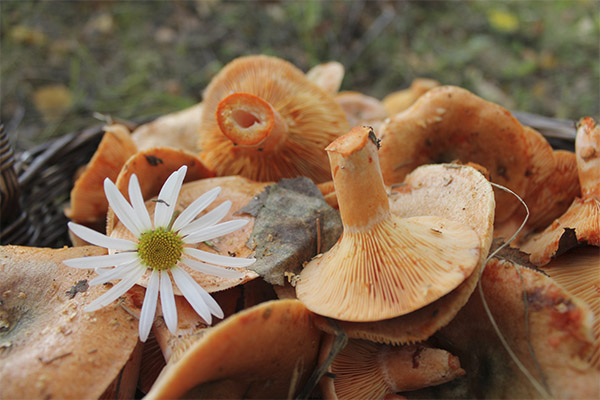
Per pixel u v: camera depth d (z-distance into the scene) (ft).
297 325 0.58
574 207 0.72
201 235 0.64
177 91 1.62
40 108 1.52
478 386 0.62
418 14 1.87
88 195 0.80
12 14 1.71
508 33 1.81
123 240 0.64
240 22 1.79
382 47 1.77
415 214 0.67
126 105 1.56
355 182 0.59
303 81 0.79
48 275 0.66
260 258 0.65
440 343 0.65
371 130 0.59
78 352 0.59
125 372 0.62
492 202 0.62
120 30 1.75
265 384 0.60
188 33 1.76
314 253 0.67
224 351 0.54
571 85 1.67
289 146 0.78
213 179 0.75
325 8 1.82
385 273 0.58
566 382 0.56
